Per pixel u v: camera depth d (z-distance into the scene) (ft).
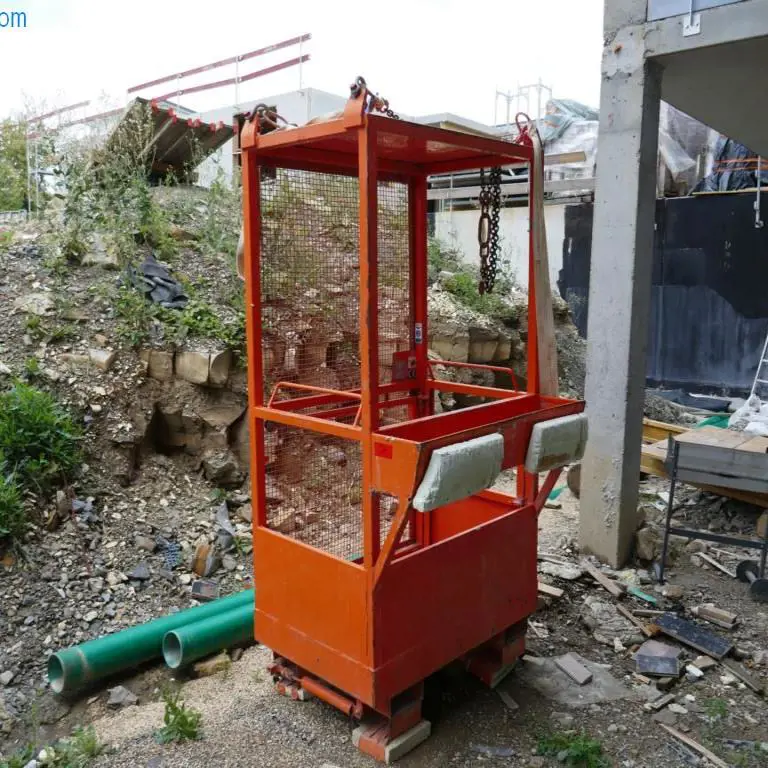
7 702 11.47
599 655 12.59
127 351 18.02
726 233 37.11
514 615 11.28
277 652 10.68
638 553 16.17
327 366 12.39
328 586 9.66
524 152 10.69
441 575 9.94
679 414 31.96
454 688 11.40
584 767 9.55
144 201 21.93
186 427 18.02
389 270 12.77
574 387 31.17
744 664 12.41
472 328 26.27
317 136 9.03
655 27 14.52
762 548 14.79
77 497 15.47
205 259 22.30
